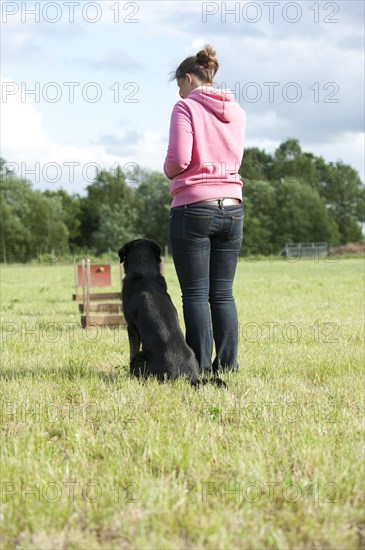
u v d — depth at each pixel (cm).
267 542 388
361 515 418
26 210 11338
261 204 11488
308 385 838
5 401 717
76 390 781
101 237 11112
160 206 11388
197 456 516
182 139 770
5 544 385
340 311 1823
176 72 834
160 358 783
